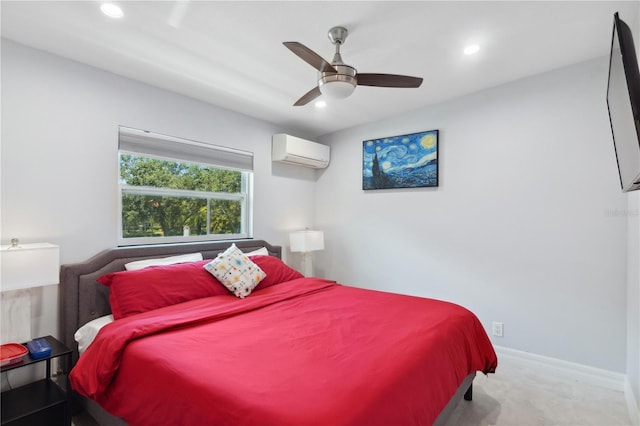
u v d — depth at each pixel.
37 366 2.14
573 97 2.71
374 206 3.89
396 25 2.07
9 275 1.84
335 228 4.24
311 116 3.69
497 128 3.07
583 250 2.68
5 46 2.07
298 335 1.73
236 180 3.60
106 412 1.76
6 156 2.06
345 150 4.16
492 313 3.09
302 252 4.02
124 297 2.17
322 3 1.84
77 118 2.38
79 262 2.37
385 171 3.78
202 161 3.18
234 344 1.61
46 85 2.23
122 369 1.57
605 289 2.59
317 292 2.75
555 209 2.79
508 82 2.99
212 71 2.59
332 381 1.24
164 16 1.91
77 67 2.38
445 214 3.37
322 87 2.08
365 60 2.51
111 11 1.85
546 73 2.82
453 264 3.32
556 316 2.78
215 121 3.29
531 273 2.90
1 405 1.79
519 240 2.96
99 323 2.12
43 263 1.97
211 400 1.17
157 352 1.52
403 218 3.67
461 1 1.86
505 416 2.14
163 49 2.26
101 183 2.50
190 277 2.48
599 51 2.50
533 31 2.18
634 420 2.07
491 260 3.10
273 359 1.44
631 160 1.44
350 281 4.09
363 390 1.19
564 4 1.91
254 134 3.68
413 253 3.59
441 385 1.56
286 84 2.84
